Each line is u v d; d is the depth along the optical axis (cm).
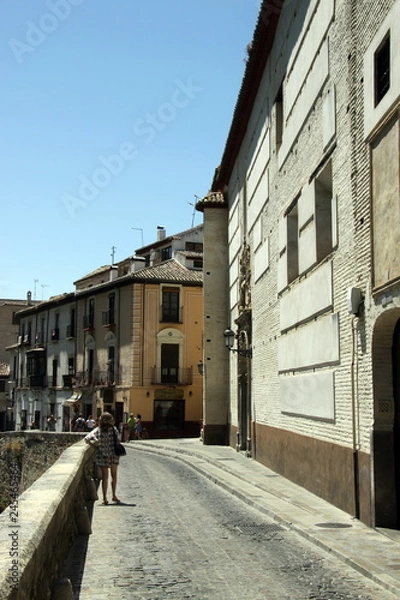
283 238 1836
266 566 855
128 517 1225
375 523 1058
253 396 2400
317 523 1118
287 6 1823
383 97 1027
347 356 1233
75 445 1561
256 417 2328
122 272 5559
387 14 1019
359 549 917
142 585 755
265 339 2147
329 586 760
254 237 2412
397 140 967
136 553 920
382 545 943
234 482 1742
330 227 1461
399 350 1085
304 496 1437
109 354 5162
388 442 1071
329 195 1473
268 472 1945
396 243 973
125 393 4844
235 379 2997
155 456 2995
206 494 1593
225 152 3061
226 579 788
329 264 1345
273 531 1101
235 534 1072
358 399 1162
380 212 1045
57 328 6119
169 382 4850
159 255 5709
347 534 1022
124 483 1820
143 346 4838
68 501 888
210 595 719
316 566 858
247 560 888
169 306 4922
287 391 1759
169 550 943
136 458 2862
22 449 3219
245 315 2528
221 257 3422
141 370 4812
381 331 1075
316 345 1445
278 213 1927
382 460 1068
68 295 5750
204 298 3397
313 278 1476
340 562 879
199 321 4988
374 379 1083
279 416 1898
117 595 714
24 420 6788
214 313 3391
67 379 5772
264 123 2200
